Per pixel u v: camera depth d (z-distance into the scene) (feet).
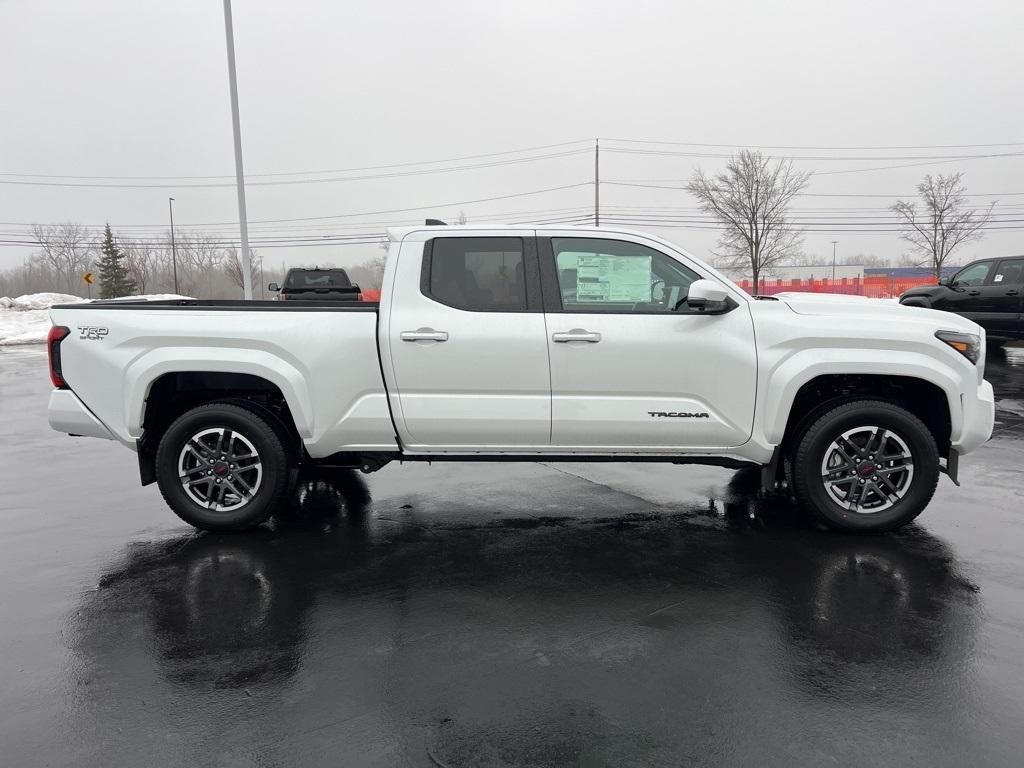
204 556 13.93
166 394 15.60
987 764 7.62
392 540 14.74
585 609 11.46
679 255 14.60
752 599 11.74
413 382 14.39
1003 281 43.73
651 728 8.29
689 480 19.29
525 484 18.95
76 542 14.80
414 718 8.54
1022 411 28.45
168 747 8.04
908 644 10.19
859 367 13.97
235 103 62.23
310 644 10.39
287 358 14.44
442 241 14.78
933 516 15.79
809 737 8.10
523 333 14.25
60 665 9.87
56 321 14.82
